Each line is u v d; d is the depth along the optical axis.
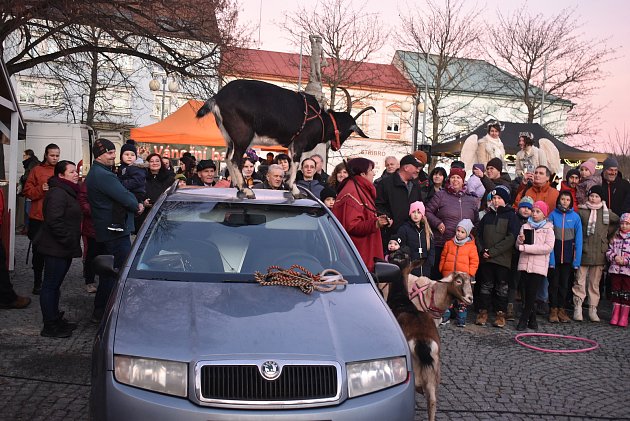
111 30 16.19
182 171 12.48
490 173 11.03
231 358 3.35
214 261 4.54
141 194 9.05
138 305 3.85
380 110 53.16
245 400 3.28
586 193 10.37
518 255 9.02
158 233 4.75
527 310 8.50
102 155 7.17
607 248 9.17
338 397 3.38
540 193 9.80
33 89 41.25
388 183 8.79
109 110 41.75
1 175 11.62
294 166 5.81
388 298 5.23
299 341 3.54
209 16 18.14
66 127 20.20
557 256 9.00
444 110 49.19
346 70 39.72
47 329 6.91
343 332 3.71
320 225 5.12
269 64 54.12
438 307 6.20
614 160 10.52
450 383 6.07
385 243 8.82
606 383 6.29
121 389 3.31
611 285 9.16
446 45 39.44
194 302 3.91
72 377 5.64
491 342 7.79
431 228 9.12
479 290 8.91
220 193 5.51
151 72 21.48
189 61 19.02
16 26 14.20
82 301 8.80
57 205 6.77
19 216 17.23
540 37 39.62
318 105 6.02
